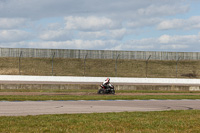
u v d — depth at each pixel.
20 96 31.86
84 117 17.12
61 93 39.28
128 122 15.58
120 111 20.84
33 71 94.50
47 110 20.67
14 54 104.31
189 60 109.44
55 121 15.52
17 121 15.28
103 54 105.75
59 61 104.25
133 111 20.41
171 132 13.09
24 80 76.31
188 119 16.89
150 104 26.06
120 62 105.50
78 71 97.19
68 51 107.50
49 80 77.19
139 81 79.62
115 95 36.69
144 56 106.50
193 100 30.78
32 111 20.05
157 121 16.03
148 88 52.47
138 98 31.39
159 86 52.97
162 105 25.42
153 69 100.62
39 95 34.22
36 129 13.16
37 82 68.38
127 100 29.56
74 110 20.94
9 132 12.40
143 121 15.97
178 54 108.31
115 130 13.35
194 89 53.66
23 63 100.44
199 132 13.19
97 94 38.47
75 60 105.62
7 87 48.41
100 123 15.09
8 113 18.92
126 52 105.44
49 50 106.94
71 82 72.06
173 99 31.73
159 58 107.31
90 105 24.28
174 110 20.97
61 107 22.55
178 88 53.25
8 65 97.94
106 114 18.48
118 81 79.12
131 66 102.44
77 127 13.89
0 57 104.50
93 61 105.50
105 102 27.11
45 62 102.62
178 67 103.12
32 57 105.75
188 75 97.12
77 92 41.78
